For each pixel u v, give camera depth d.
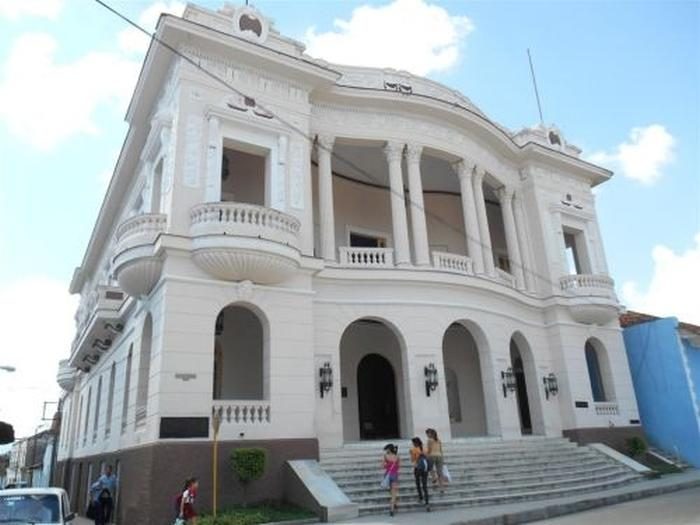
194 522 11.71
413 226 20.48
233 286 15.59
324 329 17.70
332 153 22.38
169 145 16.73
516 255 24.14
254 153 18.03
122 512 15.16
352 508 12.63
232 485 13.83
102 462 20.06
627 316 29.31
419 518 12.20
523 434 22.86
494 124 23.58
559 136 27.42
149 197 18.78
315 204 22.88
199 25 16.66
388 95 20.83
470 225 21.89
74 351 26.92
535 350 23.19
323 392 16.94
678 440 24.52
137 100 19.16
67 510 9.70
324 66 20.41
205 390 14.29
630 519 10.98
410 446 17.03
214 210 15.35
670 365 25.36
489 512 12.66
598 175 27.88
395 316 18.78
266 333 15.89
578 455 19.92
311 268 16.95
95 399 24.86
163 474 13.13
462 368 24.00
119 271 16.09
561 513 13.12
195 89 16.77
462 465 16.44
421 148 21.39
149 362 16.02
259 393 18.72
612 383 24.47
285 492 14.36
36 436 56.81
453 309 19.81
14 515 9.02
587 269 26.53
